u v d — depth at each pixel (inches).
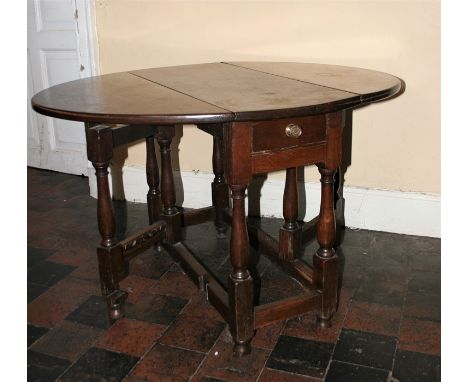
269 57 107.0
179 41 112.6
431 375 66.4
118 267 79.9
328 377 66.7
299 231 85.9
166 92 72.2
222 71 91.0
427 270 92.1
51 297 87.5
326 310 75.3
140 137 82.9
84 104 65.2
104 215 77.1
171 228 92.7
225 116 57.7
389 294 85.0
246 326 69.8
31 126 151.9
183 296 86.3
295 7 102.2
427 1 93.6
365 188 106.7
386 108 101.0
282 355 71.0
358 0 97.5
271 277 91.4
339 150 67.7
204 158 118.7
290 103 61.9
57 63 140.6
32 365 70.6
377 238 104.7
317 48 103.0
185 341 74.6
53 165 152.0
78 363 70.8
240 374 67.6
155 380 67.1
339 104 63.0
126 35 115.8
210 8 108.2
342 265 94.4
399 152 102.8
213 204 104.9
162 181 91.5
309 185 110.4
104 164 75.1
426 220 104.0
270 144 63.1
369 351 71.3
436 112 98.5
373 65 100.0
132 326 78.5
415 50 96.6
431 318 78.2
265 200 115.1
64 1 134.2
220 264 96.7
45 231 113.2
